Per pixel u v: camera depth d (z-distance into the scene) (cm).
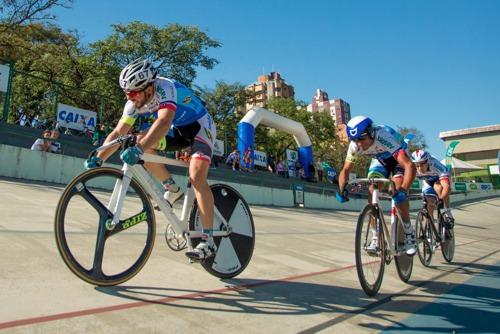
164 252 307
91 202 209
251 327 185
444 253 473
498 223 1695
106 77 2011
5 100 993
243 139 1700
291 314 211
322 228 737
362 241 271
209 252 237
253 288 252
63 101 1844
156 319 179
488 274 418
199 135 248
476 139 5416
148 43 2292
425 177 488
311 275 313
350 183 323
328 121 3362
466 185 3262
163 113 216
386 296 277
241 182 1443
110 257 263
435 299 283
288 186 1717
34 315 164
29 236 290
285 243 460
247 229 280
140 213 227
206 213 239
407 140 410
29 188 648
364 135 307
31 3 1908
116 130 240
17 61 2039
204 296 220
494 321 238
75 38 2289
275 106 3381
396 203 323
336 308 232
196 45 2355
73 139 1174
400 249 322
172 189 249
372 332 201
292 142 3100
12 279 200
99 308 182
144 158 224
